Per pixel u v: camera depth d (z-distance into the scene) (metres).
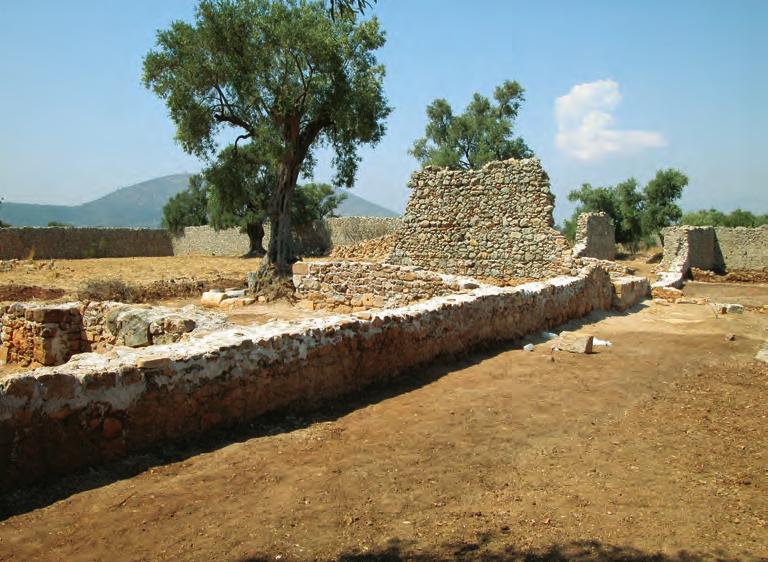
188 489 4.33
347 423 5.97
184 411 5.17
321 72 20.56
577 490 4.53
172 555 3.47
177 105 20.61
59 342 9.27
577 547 3.66
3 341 9.93
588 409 6.62
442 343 8.52
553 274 15.88
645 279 18.84
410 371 7.86
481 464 5.00
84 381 4.51
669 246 32.22
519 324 10.63
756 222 51.47
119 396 4.71
